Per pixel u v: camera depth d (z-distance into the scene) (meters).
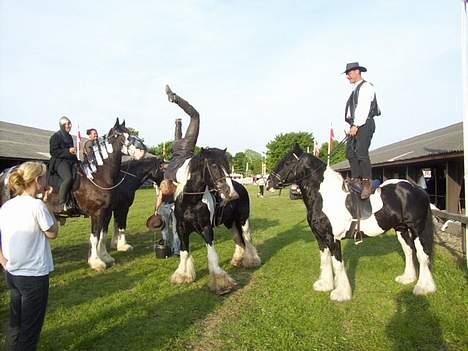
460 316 4.47
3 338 4.16
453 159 10.56
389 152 19.47
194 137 6.06
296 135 50.16
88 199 6.84
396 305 4.91
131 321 4.51
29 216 2.96
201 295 5.38
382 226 5.25
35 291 2.95
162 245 7.77
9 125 27.86
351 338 4.03
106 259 7.19
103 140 6.99
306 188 5.30
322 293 5.43
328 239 5.18
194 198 5.44
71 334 4.17
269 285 5.83
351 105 5.42
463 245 7.62
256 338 4.03
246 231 6.94
